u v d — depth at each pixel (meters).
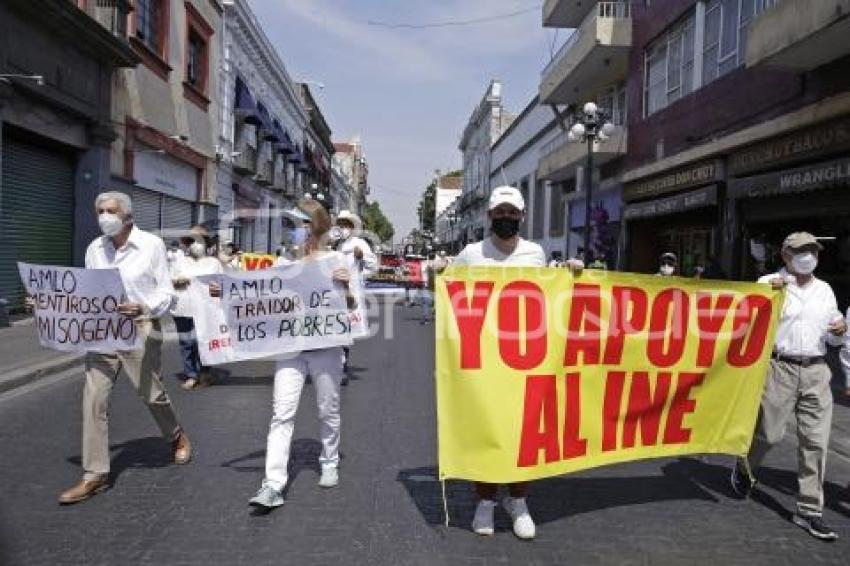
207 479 5.23
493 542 4.24
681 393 4.90
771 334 4.98
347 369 10.12
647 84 20.41
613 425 4.73
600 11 23.36
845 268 12.23
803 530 4.62
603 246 23.78
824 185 11.51
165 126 20.86
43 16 13.12
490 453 4.29
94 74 15.75
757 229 14.77
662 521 4.69
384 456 5.95
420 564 3.90
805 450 4.70
